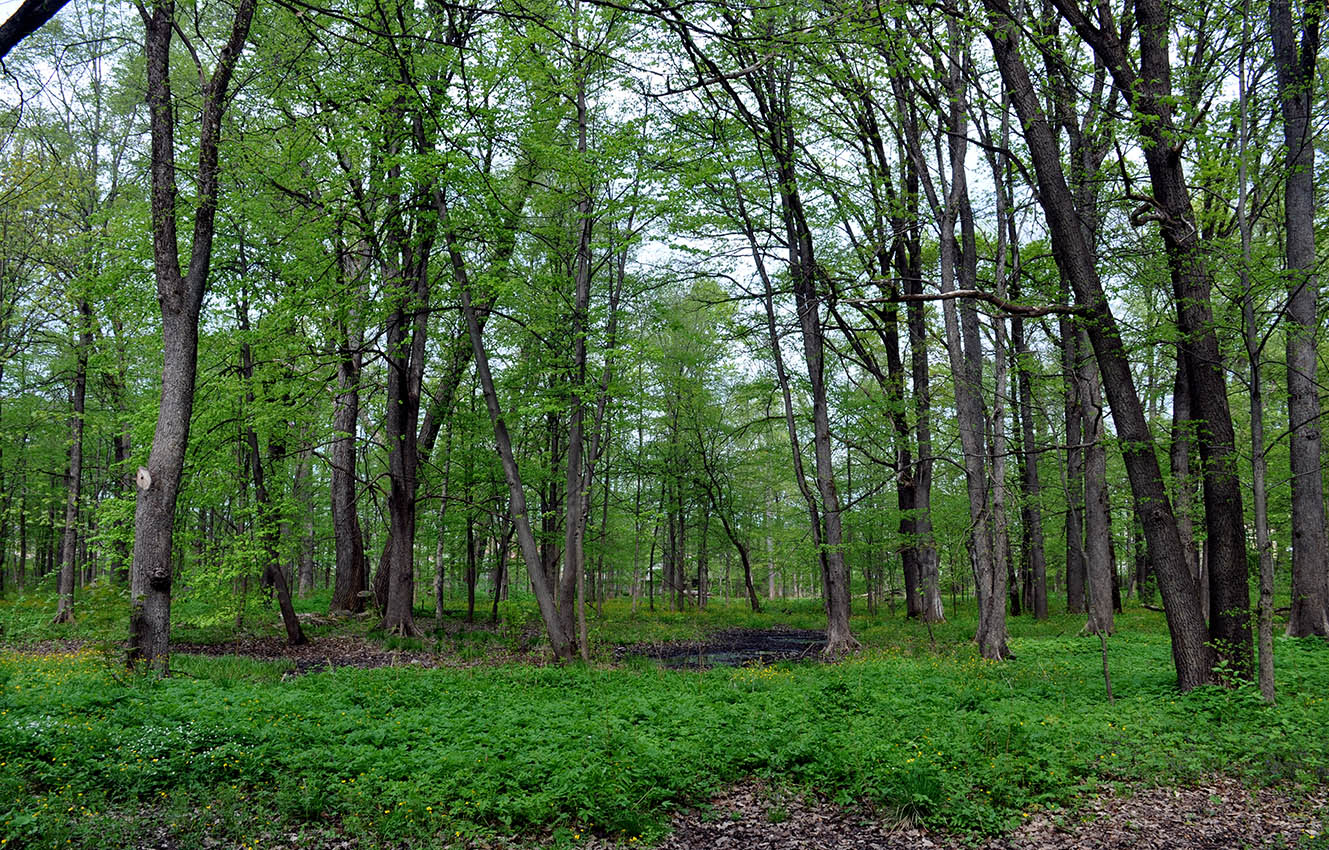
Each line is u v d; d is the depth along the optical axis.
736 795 7.10
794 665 16.03
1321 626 14.67
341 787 6.52
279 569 18.78
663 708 9.89
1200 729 8.49
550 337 16.64
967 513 24.31
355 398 23.94
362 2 12.83
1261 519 9.42
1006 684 11.62
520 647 18.77
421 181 14.68
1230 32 10.06
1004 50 11.16
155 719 8.10
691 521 36.75
